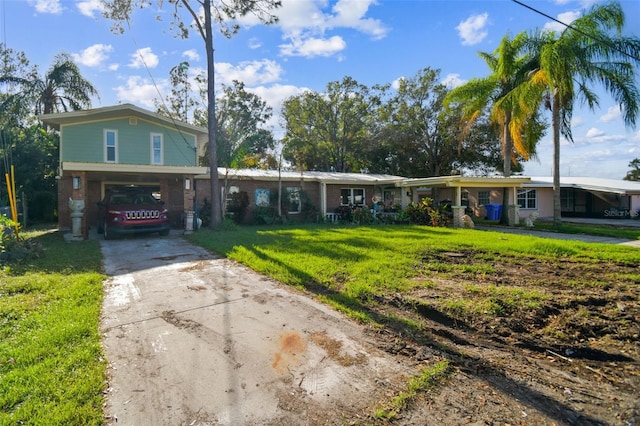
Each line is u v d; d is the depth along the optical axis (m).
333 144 33.34
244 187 17.64
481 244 9.70
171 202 16.05
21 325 4.07
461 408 2.74
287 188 18.80
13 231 9.34
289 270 6.66
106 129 14.12
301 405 2.78
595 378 3.21
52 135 20.16
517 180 16.34
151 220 11.59
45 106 21.61
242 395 2.90
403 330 4.15
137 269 7.09
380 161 32.69
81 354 3.40
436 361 3.46
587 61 13.77
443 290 5.49
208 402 2.80
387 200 22.61
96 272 6.67
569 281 6.05
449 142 27.66
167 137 15.31
